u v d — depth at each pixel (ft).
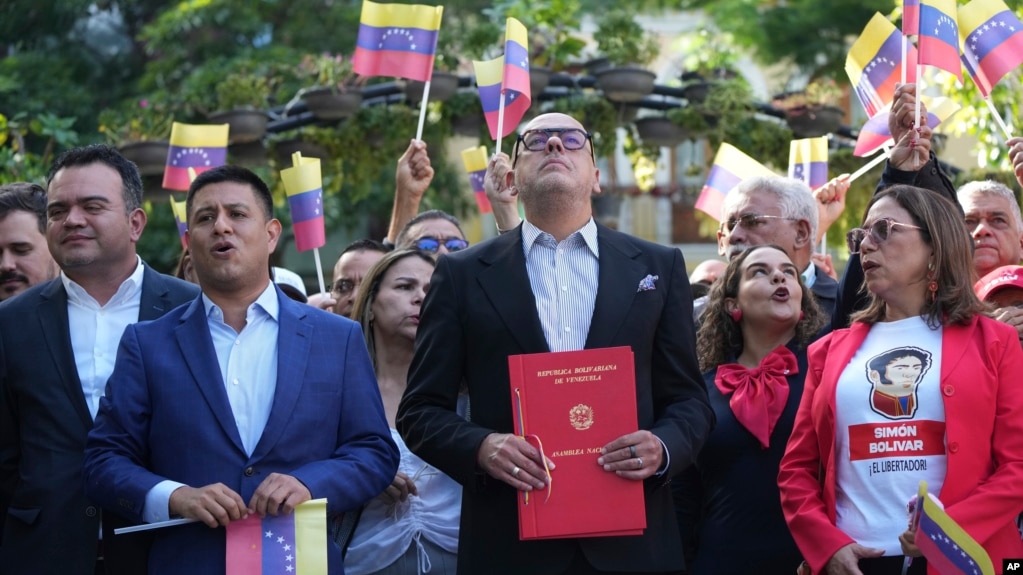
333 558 14.26
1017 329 15.49
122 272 16.38
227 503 13.29
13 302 16.17
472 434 13.99
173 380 14.16
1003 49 19.11
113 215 16.06
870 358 14.21
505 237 15.26
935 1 17.54
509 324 14.53
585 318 14.71
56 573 14.88
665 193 61.87
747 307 16.93
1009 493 13.19
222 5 56.29
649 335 14.67
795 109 31.45
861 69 21.38
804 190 18.78
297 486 13.61
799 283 16.98
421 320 15.14
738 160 23.15
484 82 20.79
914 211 14.33
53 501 15.03
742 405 16.15
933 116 21.27
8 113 53.93
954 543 12.64
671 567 14.29
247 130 30.45
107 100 57.93
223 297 14.62
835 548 13.62
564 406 13.87
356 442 14.52
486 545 14.23
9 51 61.16
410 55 22.04
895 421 13.80
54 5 58.29
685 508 16.65
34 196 19.08
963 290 14.14
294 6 58.08
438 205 55.57
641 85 30.68
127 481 13.55
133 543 14.12
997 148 30.22
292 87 43.21
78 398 15.51
